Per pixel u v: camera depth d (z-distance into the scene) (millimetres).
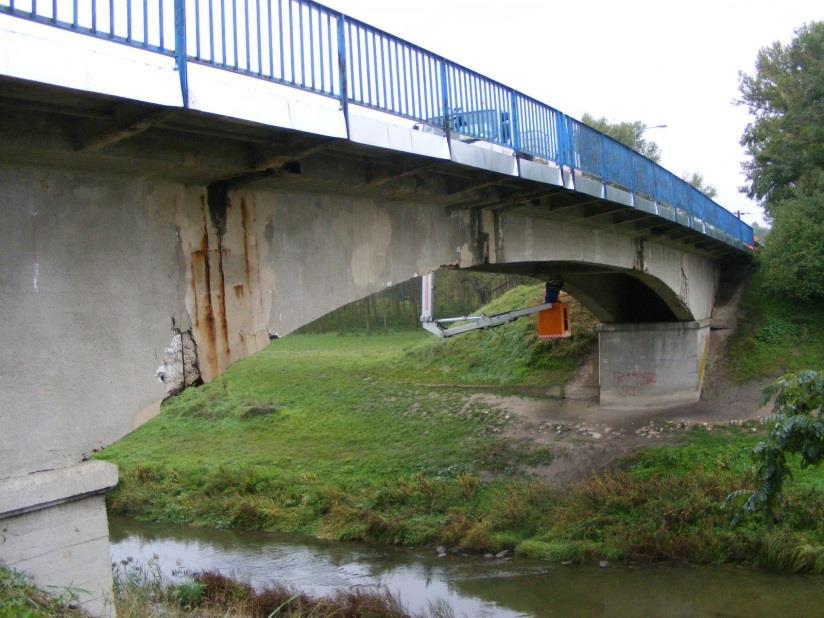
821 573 15438
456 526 18891
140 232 7449
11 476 6238
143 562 18141
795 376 8391
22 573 6176
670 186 19812
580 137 14391
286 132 7461
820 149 35406
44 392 6512
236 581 15477
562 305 22875
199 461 26172
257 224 8922
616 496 18484
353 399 31094
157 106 6004
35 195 6535
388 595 14625
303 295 9609
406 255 11742
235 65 6902
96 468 6789
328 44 8125
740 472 18688
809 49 38531
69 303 6750
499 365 31797
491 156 11016
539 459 21766
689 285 25750
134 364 7309
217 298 8281
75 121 6383
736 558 16266
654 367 25500
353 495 21625
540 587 15719
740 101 41344
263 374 37375
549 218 16141
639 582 15648
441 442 24562
